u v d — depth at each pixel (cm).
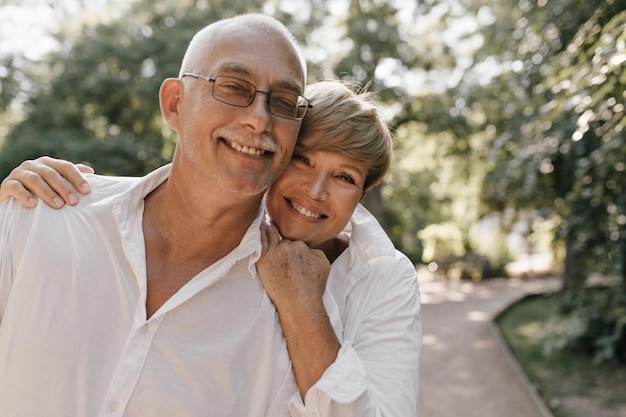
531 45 669
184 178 151
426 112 1903
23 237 151
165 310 146
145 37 1653
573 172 672
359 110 175
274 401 154
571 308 974
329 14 1784
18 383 140
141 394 141
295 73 154
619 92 343
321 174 175
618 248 690
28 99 1606
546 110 436
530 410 656
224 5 1617
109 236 152
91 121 1658
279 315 159
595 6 483
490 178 843
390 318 175
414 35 1797
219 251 158
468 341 1070
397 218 2650
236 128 146
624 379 744
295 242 169
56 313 143
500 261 2439
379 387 161
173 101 160
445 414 655
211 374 147
